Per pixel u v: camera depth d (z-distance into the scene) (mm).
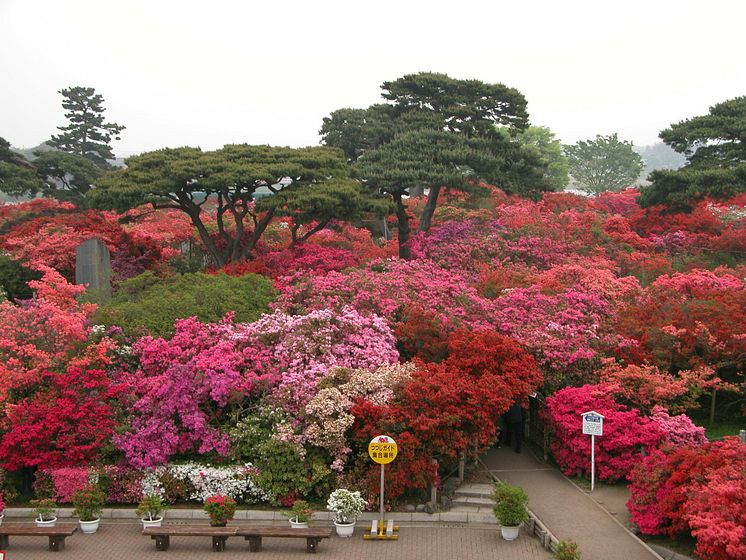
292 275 29781
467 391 20172
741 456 17062
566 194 49062
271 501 20266
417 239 36281
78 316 22953
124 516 20156
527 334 24609
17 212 44344
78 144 74750
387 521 19406
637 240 37812
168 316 25016
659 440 20828
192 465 20828
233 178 32750
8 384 20734
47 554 17750
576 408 21734
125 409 21594
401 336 24312
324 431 20109
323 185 33875
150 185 32844
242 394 21250
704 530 14953
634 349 24359
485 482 21609
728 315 24141
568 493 20875
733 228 38375
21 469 21000
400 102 43375
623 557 17125
